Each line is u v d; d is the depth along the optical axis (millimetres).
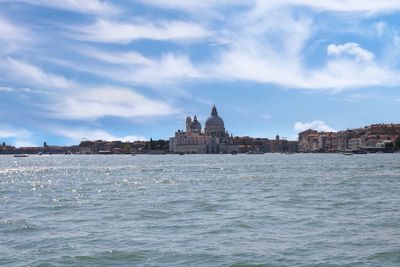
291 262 30812
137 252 33531
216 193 78438
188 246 35219
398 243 35781
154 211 54656
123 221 47469
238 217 49062
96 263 31203
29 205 63812
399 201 63562
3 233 41531
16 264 30984
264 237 38281
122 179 123750
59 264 30969
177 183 105688
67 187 97938
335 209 55469
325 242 36219
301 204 60906
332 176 122125
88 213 54219
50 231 42219
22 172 172375
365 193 75500
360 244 35500
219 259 31625
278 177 121500
